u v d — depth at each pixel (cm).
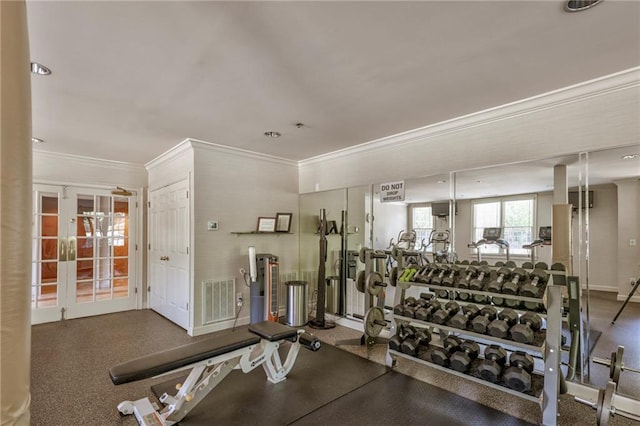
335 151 478
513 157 307
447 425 235
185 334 427
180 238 463
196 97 286
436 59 224
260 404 263
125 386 288
